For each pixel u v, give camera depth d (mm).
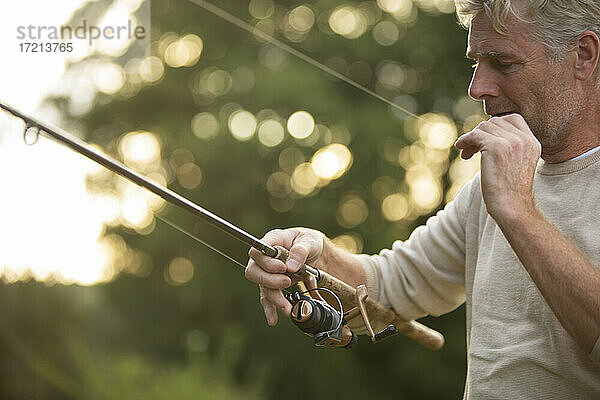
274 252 3428
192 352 15539
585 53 3146
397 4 17484
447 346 17719
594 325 2785
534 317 3150
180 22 15844
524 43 3152
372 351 17953
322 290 3559
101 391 14594
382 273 3869
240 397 15359
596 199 3109
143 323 16766
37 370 14586
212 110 17062
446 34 17000
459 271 3715
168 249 16969
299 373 17688
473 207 3537
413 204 17234
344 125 16891
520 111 3205
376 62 17094
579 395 3055
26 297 14500
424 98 16953
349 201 17516
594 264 2859
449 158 16703
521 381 3156
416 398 17953
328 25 17266
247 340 17484
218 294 17453
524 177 2957
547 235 2875
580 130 3182
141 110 16078
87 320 15289
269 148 17281
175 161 17000
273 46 16953
